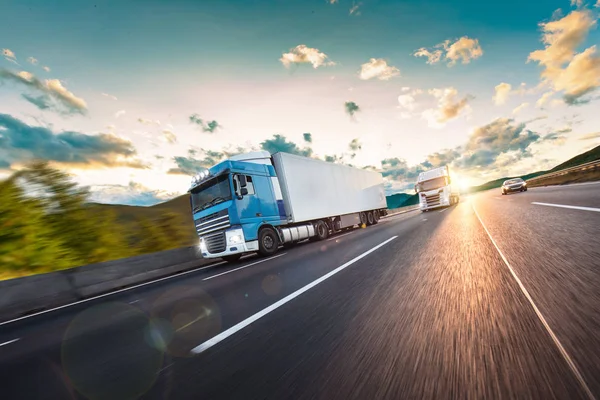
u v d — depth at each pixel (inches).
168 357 106.0
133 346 124.3
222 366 92.3
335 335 103.6
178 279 332.5
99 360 114.3
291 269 259.3
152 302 215.8
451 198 911.0
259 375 83.3
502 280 135.1
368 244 346.3
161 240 525.7
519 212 390.3
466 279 146.6
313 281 195.8
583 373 62.5
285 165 473.7
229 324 133.0
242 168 398.6
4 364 129.6
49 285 294.7
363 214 736.3
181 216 564.1
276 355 94.6
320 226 547.2
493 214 432.5
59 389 94.9
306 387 73.7
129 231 488.1
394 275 178.7
